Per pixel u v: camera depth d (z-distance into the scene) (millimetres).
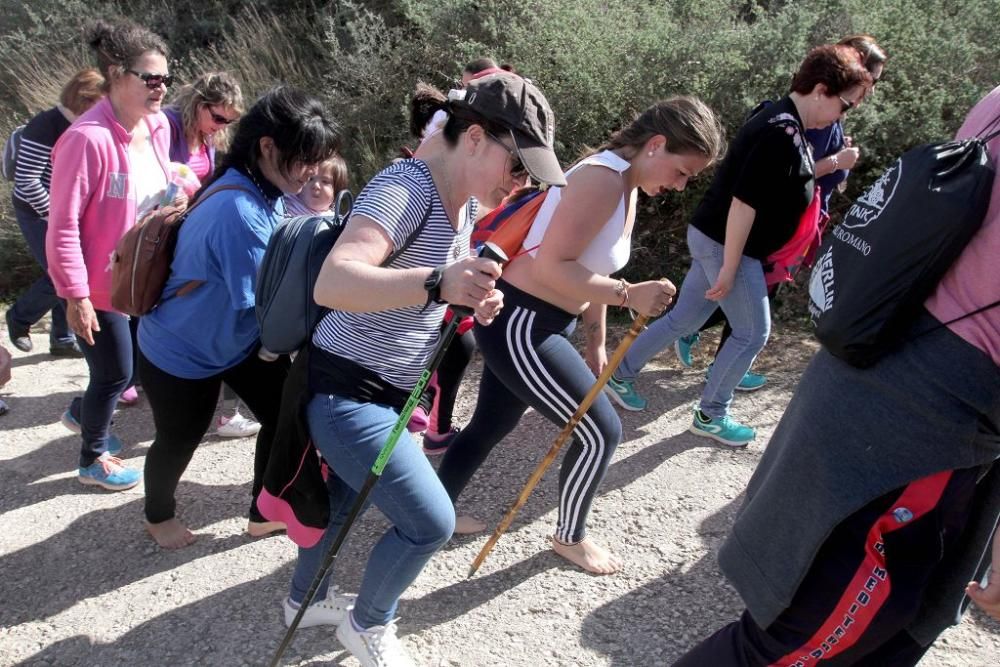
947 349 1592
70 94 3863
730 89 5422
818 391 1771
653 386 4367
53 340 4777
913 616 1703
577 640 2684
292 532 2385
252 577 2965
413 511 2186
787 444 1825
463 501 3410
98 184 3064
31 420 4098
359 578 2973
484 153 2020
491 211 2908
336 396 2166
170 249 2623
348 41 6914
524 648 2648
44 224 4094
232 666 2572
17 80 7328
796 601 1798
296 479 2271
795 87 3346
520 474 3590
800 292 5137
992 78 5547
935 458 1615
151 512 3066
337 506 2529
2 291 5926
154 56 3051
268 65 6996
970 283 1578
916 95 5238
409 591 2895
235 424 3949
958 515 1691
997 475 1716
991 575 1693
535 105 2004
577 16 5840
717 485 3496
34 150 3889
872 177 5434
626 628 2732
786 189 3256
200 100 3652
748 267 3445
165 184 3354
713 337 4836
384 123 6340
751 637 1909
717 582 2938
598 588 2906
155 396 2773
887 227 1610
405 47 6328
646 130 2514
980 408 1587
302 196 3283
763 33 5371
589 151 2660
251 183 2572
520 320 2602
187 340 2680
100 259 3143
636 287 2531
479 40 6184
